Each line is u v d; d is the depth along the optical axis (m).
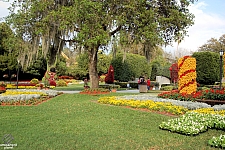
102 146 4.54
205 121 6.37
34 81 27.58
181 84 12.20
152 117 7.52
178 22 14.88
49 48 15.58
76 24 13.78
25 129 5.75
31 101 10.68
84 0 12.71
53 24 14.41
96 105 9.94
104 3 13.98
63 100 11.94
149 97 11.41
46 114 7.95
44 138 4.96
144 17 13.78
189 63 12.10
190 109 8.87
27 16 13.91
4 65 30.78
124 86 26.03
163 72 31.97
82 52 15.92
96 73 15.99
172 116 7.80
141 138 5.22
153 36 13.48
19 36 14.43
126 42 13.84
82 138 5.04
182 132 5.64
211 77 23.58
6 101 10.32
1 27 30.22
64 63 41.88
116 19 13.52
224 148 4.50
